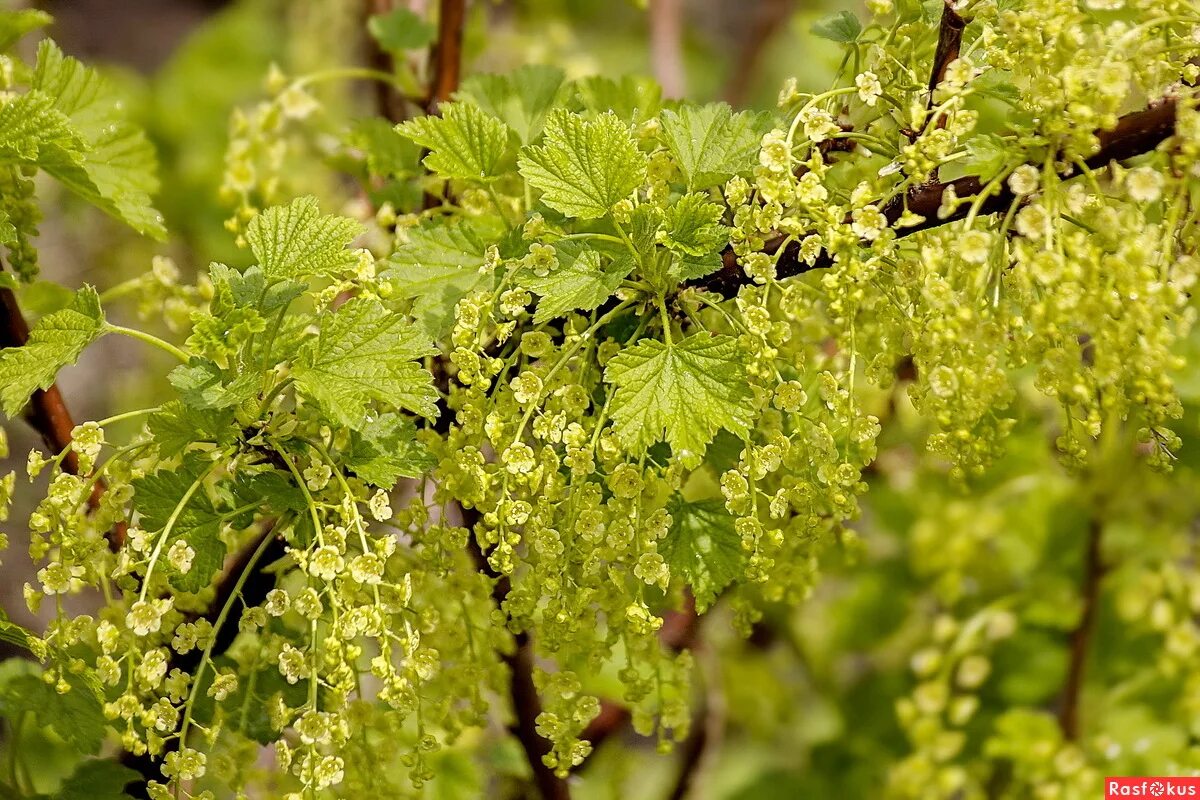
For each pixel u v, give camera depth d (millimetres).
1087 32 1058
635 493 1019
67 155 1076
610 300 1059
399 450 1038
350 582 1040
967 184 1028
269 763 1215
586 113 1086
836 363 1096
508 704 1183
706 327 1071
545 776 1183
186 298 1158
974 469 1025
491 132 1063
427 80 1283
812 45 1235
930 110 1027
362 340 1023
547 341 1037
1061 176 1019
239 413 1033
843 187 1075
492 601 1075
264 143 1271
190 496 1038
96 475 1032
